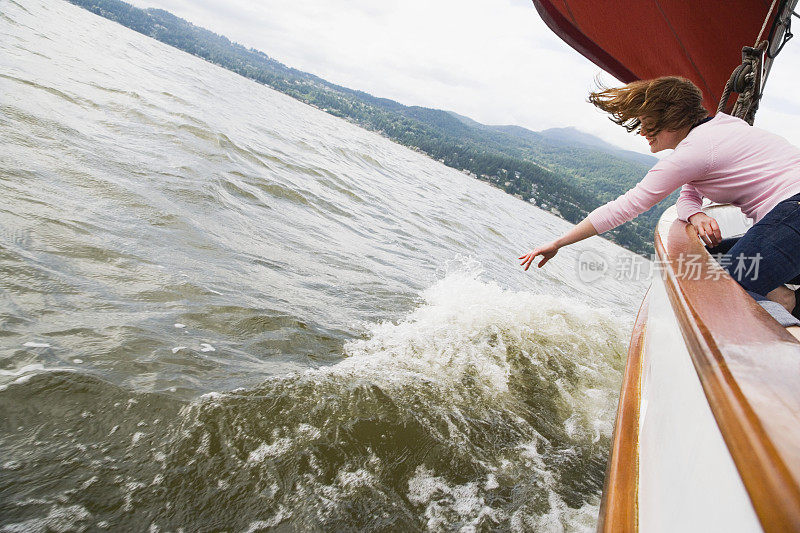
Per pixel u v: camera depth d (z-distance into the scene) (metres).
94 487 1.49
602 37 3.40
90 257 2.93
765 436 0.40
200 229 4.06
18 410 1.68
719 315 0.73
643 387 1.50
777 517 0.33
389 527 1.66
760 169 1.47
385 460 1.97
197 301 2.86
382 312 3.68
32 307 2.26
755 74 2.70
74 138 5.12
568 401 2.96
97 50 16.75
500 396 2.78
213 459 1.73
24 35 12.15
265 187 6.57
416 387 2.60
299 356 2.64
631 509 1.06
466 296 4.57
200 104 13.08
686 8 3.09
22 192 3.40
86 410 1.77
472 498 1.90
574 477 2.21
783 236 1.35
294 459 1.83
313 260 4.44
